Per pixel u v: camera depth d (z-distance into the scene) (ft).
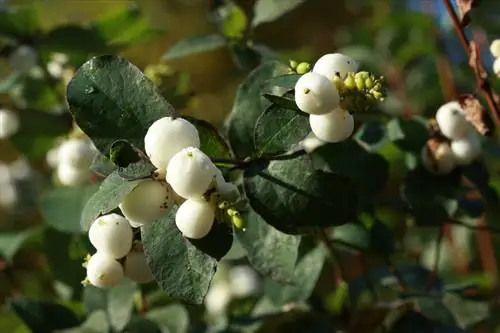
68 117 2.19
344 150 1.87
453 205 1.89
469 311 1.94
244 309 2.20
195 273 1.49
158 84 2.04
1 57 2.19
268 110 1.55
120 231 1.51
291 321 1.96
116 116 1.53
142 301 2.01
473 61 1.75
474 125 1.73
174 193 1.47
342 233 1.94
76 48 2.15
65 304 2.03
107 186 1.47
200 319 2.14
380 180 1.88
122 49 2.22
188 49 2.03
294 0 2.02
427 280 2.02
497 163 2.28
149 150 1.46
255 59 2.03
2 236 2.17
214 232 1.50
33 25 2.19
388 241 1.95
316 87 1.47
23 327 2.02
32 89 2.23
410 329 1.88
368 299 2.16
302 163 1.57
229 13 2.04
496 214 2.05
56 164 2.23
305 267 1.83
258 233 1.63
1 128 2.17
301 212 1.56
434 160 1.83
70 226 2.01
